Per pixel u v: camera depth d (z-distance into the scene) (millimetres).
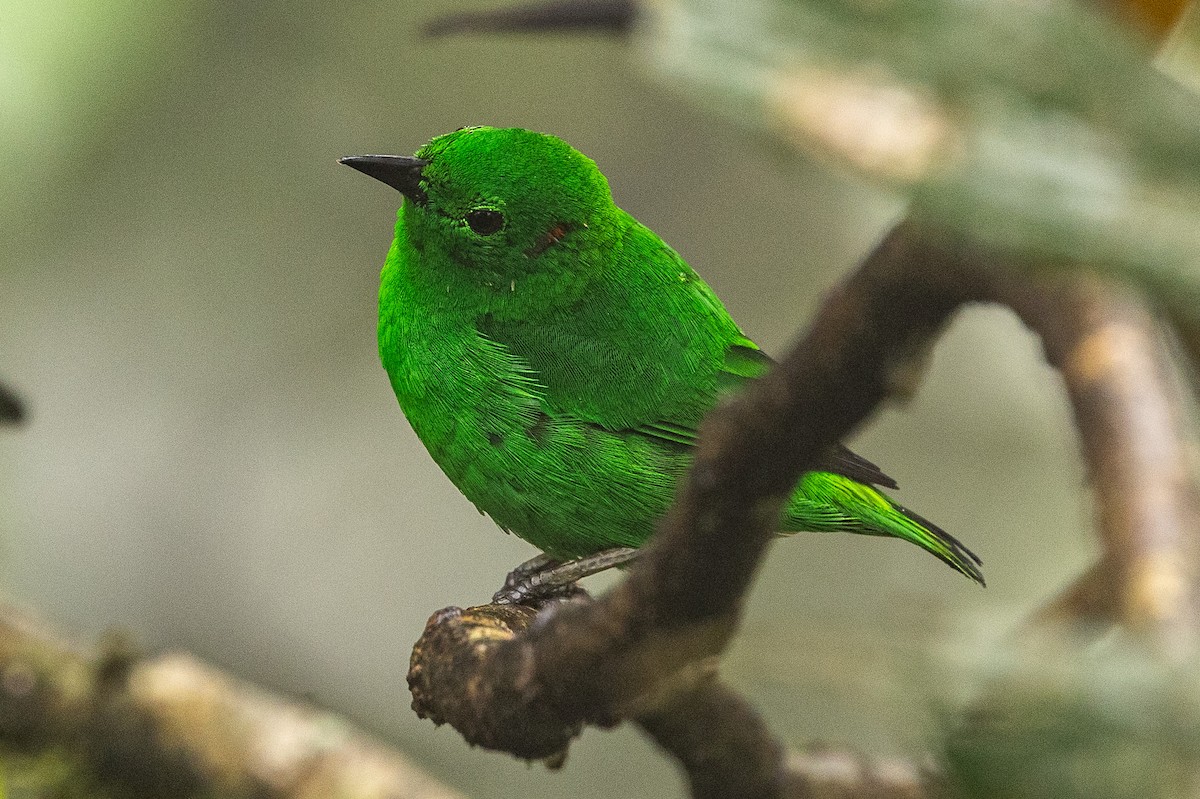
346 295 13047
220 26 12352
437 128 13055
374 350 13148
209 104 12352
